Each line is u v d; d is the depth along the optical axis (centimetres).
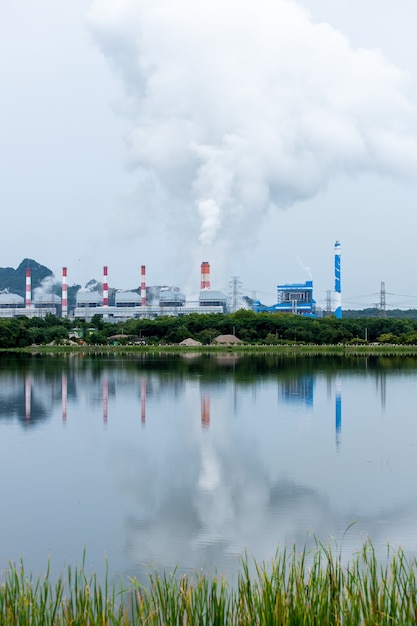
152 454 4391
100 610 1612
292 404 6906
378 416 6088
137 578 2323
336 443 4769
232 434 5134
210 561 2488
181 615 1623
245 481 3675
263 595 1620
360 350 19325
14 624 1574
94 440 4872
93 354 17912
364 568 2331
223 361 14225
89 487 3562
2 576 2342
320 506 3198
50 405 6794
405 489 3494
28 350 19775
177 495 3409
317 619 1573
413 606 1616
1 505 3241
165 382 9212
